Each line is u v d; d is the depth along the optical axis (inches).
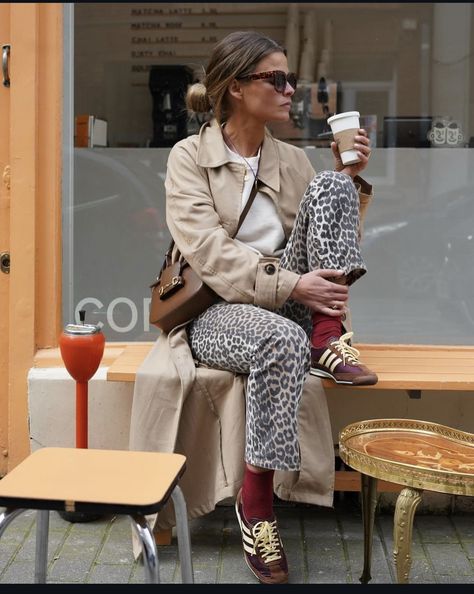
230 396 140.0
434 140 180.2
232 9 208.8
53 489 93.7
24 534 152.7
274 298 137.2
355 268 136.9
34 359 166.4
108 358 169.5
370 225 177.5
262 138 151.9
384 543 151.8
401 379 142.5
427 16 207.9
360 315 177.0
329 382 141.5
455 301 176.6
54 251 167.3
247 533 135.5
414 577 139.5
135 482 96.1
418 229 176.9
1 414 170.4
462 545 152.3
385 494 164.7
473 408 164.2
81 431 142.0
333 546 150.5
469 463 120.5
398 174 177.3
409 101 208.8
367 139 147.7
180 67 198.8
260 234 149.2
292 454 128.6
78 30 174.2
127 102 186.2
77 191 174.2
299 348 129.0
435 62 207.2
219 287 139.6
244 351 131.6
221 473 140.5
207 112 158.7
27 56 162.7
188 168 147.8
